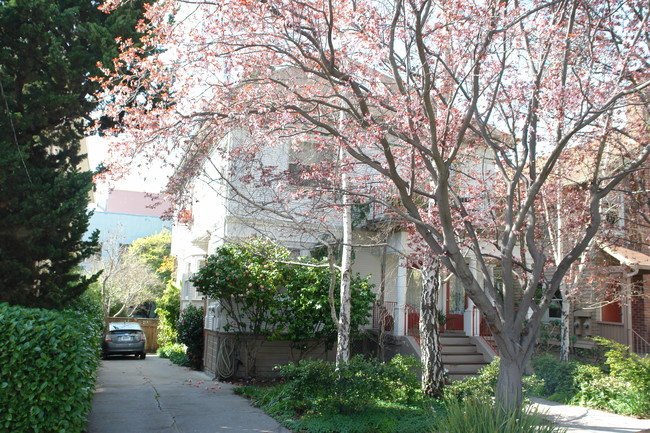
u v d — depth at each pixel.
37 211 8.59
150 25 8.23
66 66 8.70
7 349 6.05
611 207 11.88
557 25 7.60
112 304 27.22
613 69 7.92
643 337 15.29
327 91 9.86
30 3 8.44
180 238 23.47
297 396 8.95
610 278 13.43
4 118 8.37
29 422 6.05
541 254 7.36
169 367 16.53
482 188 9.93
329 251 9.63
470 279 6.69
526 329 7.23
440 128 8.00
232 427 8.20
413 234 10.02
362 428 8.03
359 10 7.66
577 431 8.45
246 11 7.19
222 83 7.80
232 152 8.83
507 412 6.05
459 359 13.98
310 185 8.55
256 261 12.31
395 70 7.36
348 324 9.93
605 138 8.36
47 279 9.27
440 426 6.45
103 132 8.71
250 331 12.72
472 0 7.41
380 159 9.55
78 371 6.32
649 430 8.39
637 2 8.08
